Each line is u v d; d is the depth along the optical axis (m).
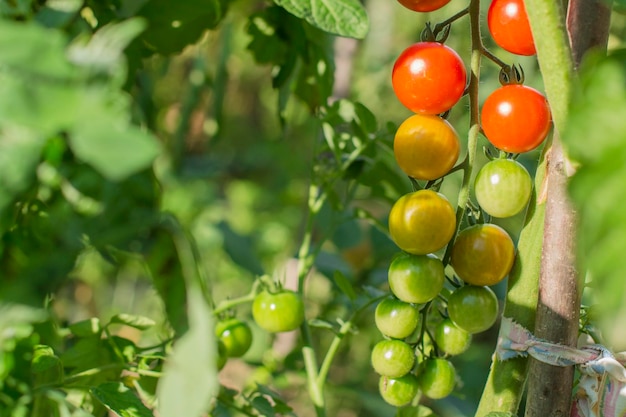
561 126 0.48
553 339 0.53
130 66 0.62
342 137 0.70
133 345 0.61
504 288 0.86
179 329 0.57
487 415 0.54
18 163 0.42
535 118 0.51
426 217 0.52
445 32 0.54
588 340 0.58
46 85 0.39
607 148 0.35
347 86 0.94
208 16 0.63
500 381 0.55
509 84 0.53
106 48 0.43
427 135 0.52
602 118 0.36
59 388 0.55
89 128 0.39
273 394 0.65
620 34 0.89
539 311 0.53
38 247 0.55
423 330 0.57
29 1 0.51
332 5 0.54
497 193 0.52
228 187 1.85
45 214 0.55
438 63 0.52
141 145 0.39
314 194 0.70
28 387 0.53
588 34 0.50
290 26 0.69
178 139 1.10
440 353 0.61
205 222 1.31
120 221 0.55
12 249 0.54
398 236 0.53
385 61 1.19
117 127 0.39
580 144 0.36
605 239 0.35
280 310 0.63
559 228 0.52
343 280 0.65
